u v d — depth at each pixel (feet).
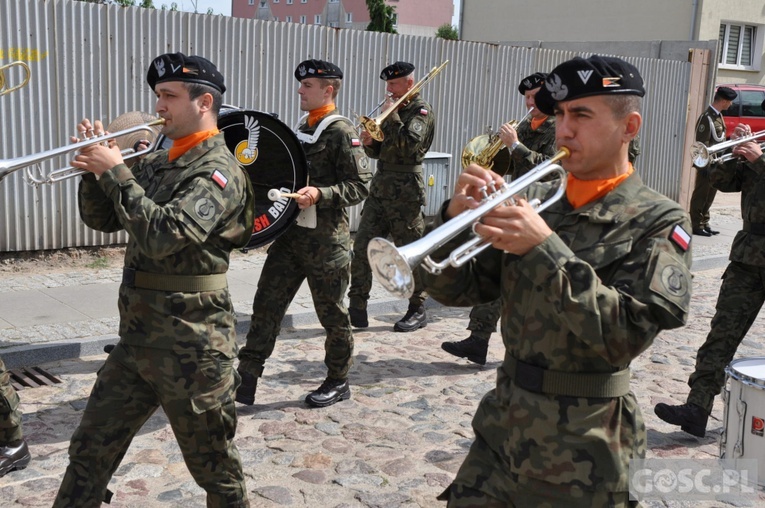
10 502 12.17
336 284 15.93
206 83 9.81
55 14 25.59
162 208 9.18
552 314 7.02
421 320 22.62
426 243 6.31
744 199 15.24
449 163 33.37
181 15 27.86
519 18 85.15
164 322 9.53
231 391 10.03
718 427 16.10
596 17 78.02
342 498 12.73
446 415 16.28
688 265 6.93
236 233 10.01
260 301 15.92
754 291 15.14
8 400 12.87
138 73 27.48
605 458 7.02
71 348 18.80
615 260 6.93
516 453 7.23
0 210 25.64
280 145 15.23
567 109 7.12
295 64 30.60
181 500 12.51
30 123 25.71
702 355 15.26
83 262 27.04
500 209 6.60
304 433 15.14
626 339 6.60
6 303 22.13
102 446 9.54
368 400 16.92
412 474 13.62
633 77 7.06
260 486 13.05
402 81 21.48
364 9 193.67
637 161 43.42
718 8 70.79
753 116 55.47
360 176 15.70
